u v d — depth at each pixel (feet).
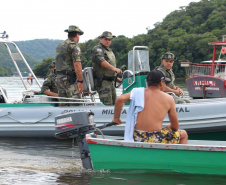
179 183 15.62
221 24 375.25
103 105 25.52
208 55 314.96
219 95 53.93
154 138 16.31
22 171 18.01
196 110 23.50
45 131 25.66
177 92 24.97
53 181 16.28
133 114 16.48
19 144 24.66
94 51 25.07
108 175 16.85
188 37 330.75
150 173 16.71
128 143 16.35
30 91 28.32
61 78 24.56
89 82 25.89
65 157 21.06
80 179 16.46
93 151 17.11
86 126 17.08
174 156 16.43
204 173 16.53
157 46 341.82
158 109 16.22
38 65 142.31
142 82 25.39
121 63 206.59
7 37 29.81
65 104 25.73
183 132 17.03
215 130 23.71
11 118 26.30
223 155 16.06
